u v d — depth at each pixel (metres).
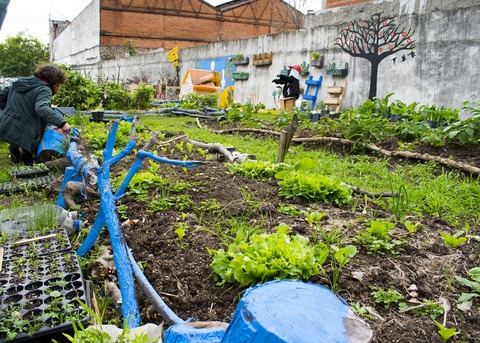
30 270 2.64
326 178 4.59
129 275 2.48
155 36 35.53
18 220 3.47
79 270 2.62
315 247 3.04
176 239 3.43
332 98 14.77
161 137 7.91
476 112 7.42
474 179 5.62
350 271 2.90
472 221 4.01
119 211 4.03
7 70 60.19
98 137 7.16
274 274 2.66
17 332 2.04
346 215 4.01
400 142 7.49
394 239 3.44
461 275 2.93
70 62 44.78
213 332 1.77
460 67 11.49
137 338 1.79
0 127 6.00
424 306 2.55
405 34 12.64
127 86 27.58
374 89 11.73
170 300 2.72
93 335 1.83
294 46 16.86
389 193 4.63
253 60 19.08
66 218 3.63
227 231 3.56
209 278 2.89
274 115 13.93
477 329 2.38
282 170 5.16
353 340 1.19
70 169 4.29
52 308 2.21
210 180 5.02
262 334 1.19
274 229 3.61
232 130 9.65
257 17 38.97
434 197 4.43
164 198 4.29
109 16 33.94
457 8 11.43
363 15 14.52
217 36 37.72
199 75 19.47
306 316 1.24
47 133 6.12
